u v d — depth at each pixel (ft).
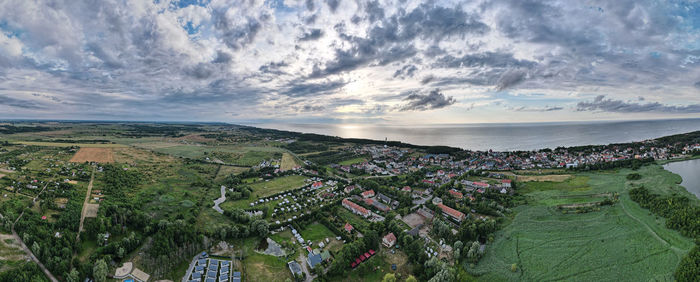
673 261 377.30
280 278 380.37
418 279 378.73
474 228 458.91
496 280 367.66
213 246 443.32
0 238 394.52
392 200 652.48
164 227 469.16
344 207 613.11
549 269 381.81
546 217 523.29
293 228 506.07
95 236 435.94
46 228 431.84
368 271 393.70
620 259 392.47
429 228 510.58
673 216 459.32
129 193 629.51
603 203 561.43
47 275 351.67
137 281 362.94
